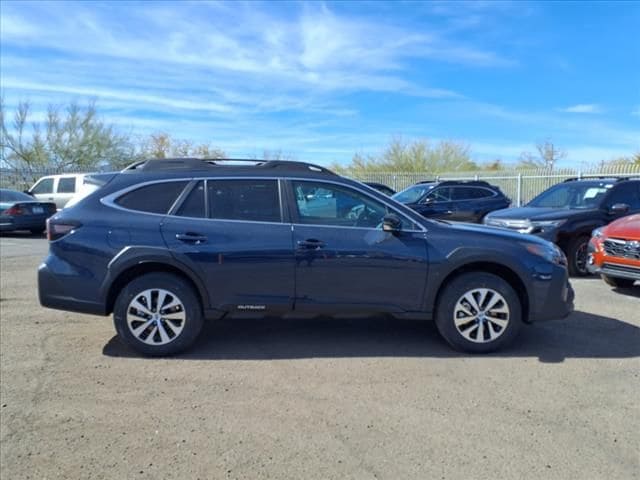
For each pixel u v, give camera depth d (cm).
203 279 469
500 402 381
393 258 480
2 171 2988
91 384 411
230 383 414
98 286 466
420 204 1391
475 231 497
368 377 427
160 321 470
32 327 559
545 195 1073
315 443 322
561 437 330
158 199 484
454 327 482
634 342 522
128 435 331
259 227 479
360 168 3784
